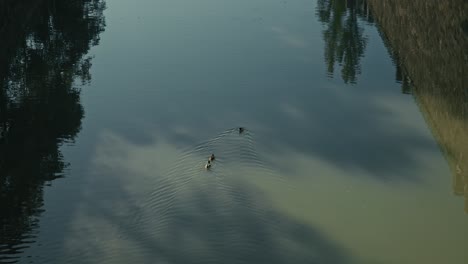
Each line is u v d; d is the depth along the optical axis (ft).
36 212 60.23
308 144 71.20
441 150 70.08
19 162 69.77
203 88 86.84
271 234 55.26
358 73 92.48
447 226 56.85
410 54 89.76
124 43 106.73
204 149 69.87
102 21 119.65
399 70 92.58
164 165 67.31
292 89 86.48
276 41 106.63
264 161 67.21
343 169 66.03
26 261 53.16
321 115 78.64
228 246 53.57
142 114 79.71
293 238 54.85
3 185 65.31
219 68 94.17
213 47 103.35
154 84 88.69
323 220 57.36
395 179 64.34
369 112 79.36
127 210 59.62
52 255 53.93
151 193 62.13
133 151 70.69
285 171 65.26
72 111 81.56
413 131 74.38
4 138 75.20
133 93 86.12
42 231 57.31
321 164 66.95
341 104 81.76
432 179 64.44
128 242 55.01
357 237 55.21
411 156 68.95
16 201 62.39
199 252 53.06
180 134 73.97
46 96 86.89
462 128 64.39
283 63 96.22
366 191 62.23
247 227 56.03
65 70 95.66
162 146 71.51
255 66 94.89
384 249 53.83
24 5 114.42
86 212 59.88
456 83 67.36
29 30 114.01
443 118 71.46
